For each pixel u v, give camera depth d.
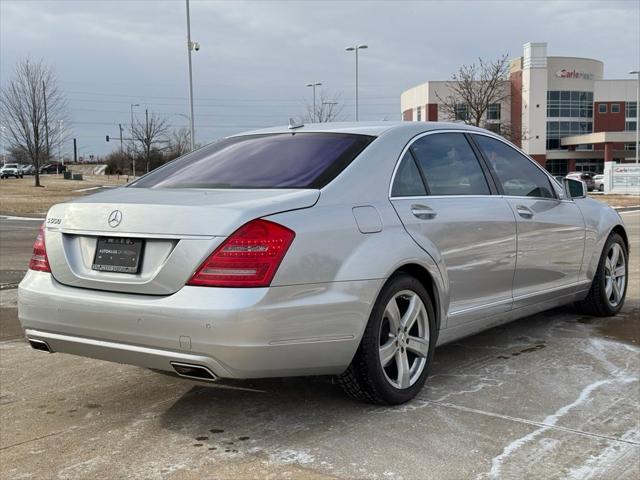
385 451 3.16
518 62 78.81
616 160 81.62
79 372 4.54
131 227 3.29
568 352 4.81
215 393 4.04
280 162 3.85
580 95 80.00
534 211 4.83
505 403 3.79
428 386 4.10
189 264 3.12
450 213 4.07
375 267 3.46
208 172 3.95
